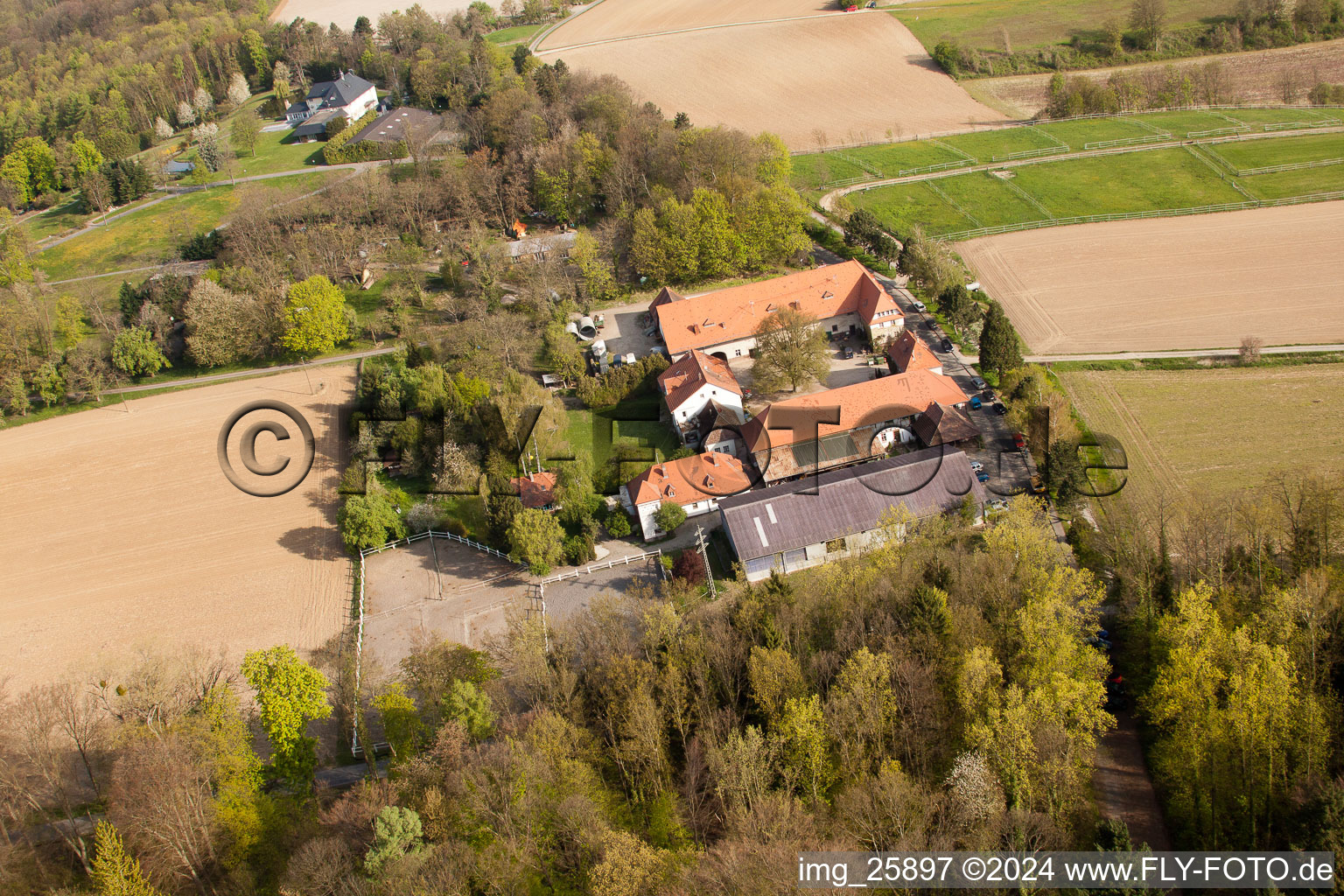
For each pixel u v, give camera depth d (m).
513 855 54.00
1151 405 109.00
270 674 70.19
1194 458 98.69
